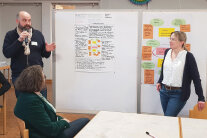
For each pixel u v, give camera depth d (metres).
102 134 1.61
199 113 2.24
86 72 3.49
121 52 3.38
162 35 3.27
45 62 7.26
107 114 2.09
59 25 3.48
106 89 3.46
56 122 2.06
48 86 6.88
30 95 1.96
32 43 3.10
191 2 6.05
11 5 7.30
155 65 3.32
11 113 4.45
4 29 7.41
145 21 3.29
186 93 2.73
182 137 1.58
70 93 3.56
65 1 6.95
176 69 2.72
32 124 1.92
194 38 3.20
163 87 2.87
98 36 3.41
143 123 1.86
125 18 3.33
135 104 3.42
